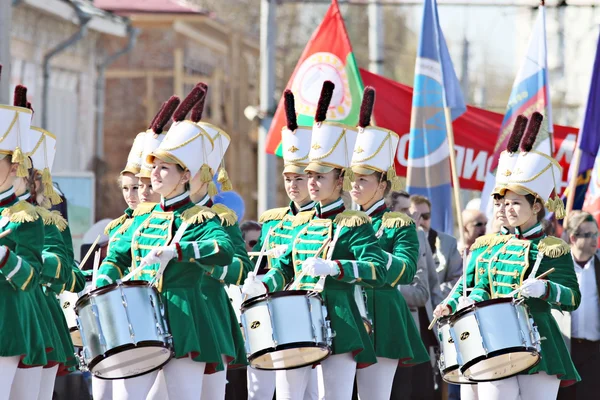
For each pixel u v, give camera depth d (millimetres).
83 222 27641
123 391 15672
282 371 16969
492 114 30375
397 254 17719
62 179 27609
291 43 62250
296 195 18672
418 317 21859
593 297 21734
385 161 18281
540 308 17156
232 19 64125
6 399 14891
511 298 16344
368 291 18031
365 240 16906
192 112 16844
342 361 16844
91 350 15055
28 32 46812
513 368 16516
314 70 27062
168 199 16203
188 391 15625
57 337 16125
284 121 26766
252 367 18391
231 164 65125
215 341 15758
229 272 16406
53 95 49719
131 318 14891
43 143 16891
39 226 14898
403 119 28500
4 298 14875
